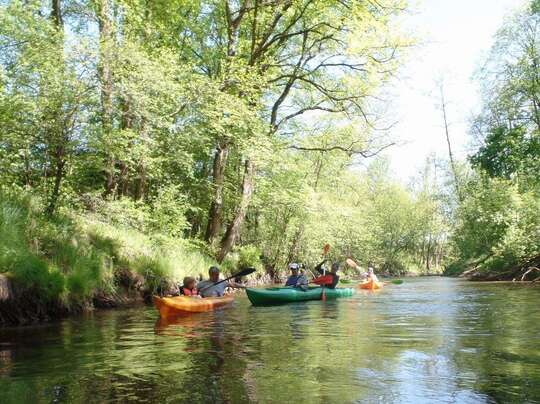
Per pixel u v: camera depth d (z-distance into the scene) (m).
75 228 10.73
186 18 19.38
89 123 10.81
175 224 14.77
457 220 35.06
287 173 21.09
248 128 15.94
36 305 8.06
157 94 12.50
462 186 32.78
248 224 25.42
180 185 15.00
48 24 10.46
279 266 26.25
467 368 4.35
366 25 16.36
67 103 10.22
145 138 12.08
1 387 3.92
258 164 16.48
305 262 28.11
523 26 30.14
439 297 12.65
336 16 17.86
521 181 26.42
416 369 4.32
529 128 31.25
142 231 13.70
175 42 18.70
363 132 20.83
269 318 8.31
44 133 10.34
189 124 13.95
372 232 43.81
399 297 12.83
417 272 52.38
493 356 4.83
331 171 27.22
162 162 14.37
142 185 14.76
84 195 12.21
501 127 31.62
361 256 42.56
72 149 10.80
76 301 9.14
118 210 12.26
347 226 31.83
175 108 13.52
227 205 20.69
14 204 9.45
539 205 22.00
